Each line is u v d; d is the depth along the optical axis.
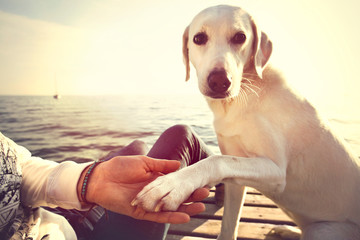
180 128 0.77
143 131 5.05
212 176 0.50
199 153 0.83
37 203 0.42
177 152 0.71
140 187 0.42
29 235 0.41
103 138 4.52
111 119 7.97
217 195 1.10
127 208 0.40
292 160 0.74
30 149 3.75
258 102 0.74
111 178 0.41
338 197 0.75
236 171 0.55
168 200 0.40
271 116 0.73
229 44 0.80
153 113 9.00
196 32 0.85
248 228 0.97
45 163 0.45
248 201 1.18
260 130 0.70
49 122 7.48
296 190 0.77
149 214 0.39
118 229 0.59
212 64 0.73
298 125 0.74
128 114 9.21
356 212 0.75
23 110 13.35
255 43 0.82
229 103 0.78
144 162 0.42
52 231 0.46
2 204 0.35
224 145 0.81
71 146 3.92
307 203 0.78
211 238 0.93
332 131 0.78
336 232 0.73
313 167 0.75
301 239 0.79
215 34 0.80
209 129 4.59
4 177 0.35
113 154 0.81
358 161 0.79
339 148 0.76
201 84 0.76
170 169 0.44
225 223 0.82
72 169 0.42
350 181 0.75
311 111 0.77
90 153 3.44
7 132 5.50
